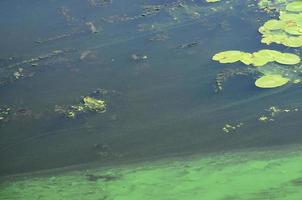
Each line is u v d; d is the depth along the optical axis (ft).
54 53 79.97
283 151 59.26
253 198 53.31
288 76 70.23
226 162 58.54
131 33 82.99
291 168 56.80
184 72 73.46
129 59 77.15
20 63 78.59
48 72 76.23
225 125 63.93
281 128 62.54
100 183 57.31
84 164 60.49
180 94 69.62
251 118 64.49
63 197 55.83
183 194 54.75
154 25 84.38
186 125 64.59
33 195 56.59
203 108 67.00
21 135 65.41
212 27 82.53
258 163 57.93
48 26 86.79
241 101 67.26
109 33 83.56
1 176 59.72
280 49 75.56
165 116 66.23
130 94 70.44
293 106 65.51
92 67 76.43
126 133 64.23
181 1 90.17
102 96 70.49
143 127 64.95
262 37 78.23
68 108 68.85
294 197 53.01
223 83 70.33
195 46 78.48
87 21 87.04
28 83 74.33
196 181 56.29
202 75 72.49
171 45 79.25
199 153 60.39
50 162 61.26
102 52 79.41
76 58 78.64
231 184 55.42
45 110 68.95
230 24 82.74
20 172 60.23
